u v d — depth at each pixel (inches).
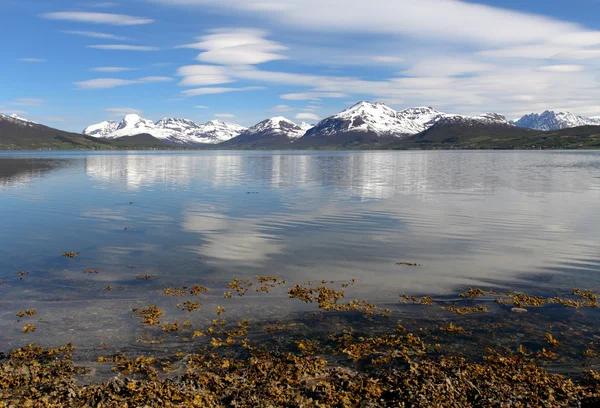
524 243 1254.3
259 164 6122.1
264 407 480.1
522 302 805.2
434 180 3297.2
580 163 5615.2
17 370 542.3
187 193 2500.0
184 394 498.3
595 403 489.4
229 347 636.1
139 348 632.4
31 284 902.4
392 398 501.4
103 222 1578.5
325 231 1422.2
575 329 692.1
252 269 1011.3
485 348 632.4
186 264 1048.8
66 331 684.7
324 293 846.5
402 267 1026.7
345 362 593.9
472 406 486.6
